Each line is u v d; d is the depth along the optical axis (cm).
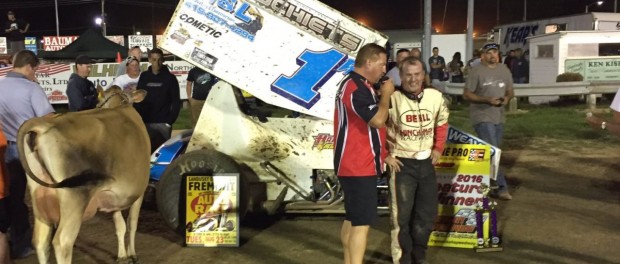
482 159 624
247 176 686
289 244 650
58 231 489
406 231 558
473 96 767
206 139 685
